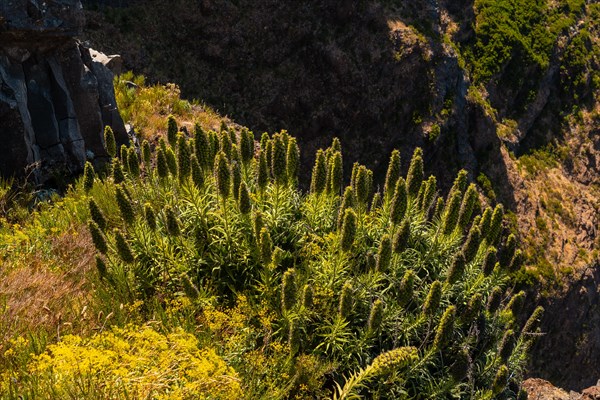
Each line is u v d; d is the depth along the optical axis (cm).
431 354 606
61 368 453
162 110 1409
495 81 4403
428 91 3747
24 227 820
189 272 668
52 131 992
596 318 4384
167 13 3412
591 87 5103
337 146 765
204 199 693
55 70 1017
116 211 809
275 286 645
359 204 677
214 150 754
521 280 3872
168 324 586
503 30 4462
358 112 3600
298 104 3547
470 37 4359
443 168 3844
